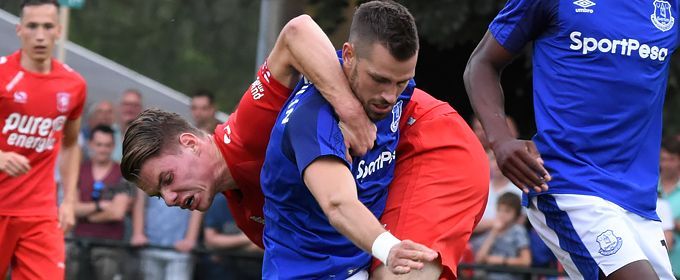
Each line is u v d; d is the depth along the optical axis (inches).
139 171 398.3
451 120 415.5
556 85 439.5
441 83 920.9
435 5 804.6
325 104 371.6
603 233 431.2
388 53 354.3
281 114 381.1
